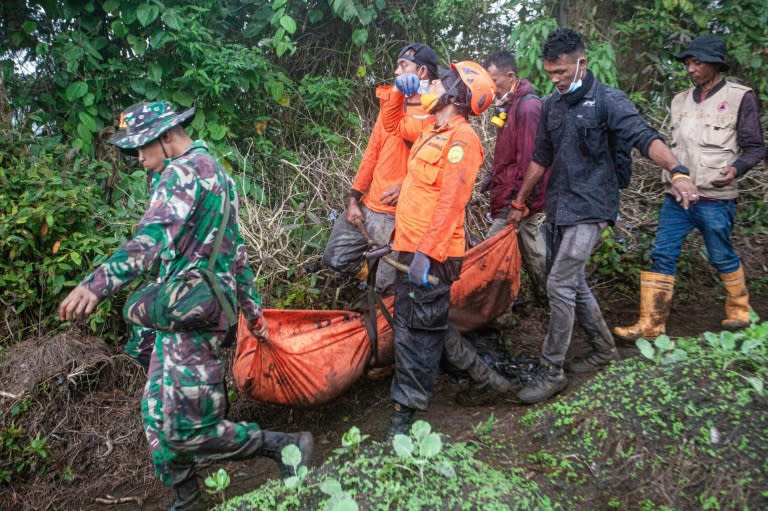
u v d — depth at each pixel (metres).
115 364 4.12
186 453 2.75
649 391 2.85
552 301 3.58
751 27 6.30
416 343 3.21
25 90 5.39
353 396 4.00
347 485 2.28
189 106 5.50
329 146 5.80
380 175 3.99
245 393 3.49
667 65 6.23
